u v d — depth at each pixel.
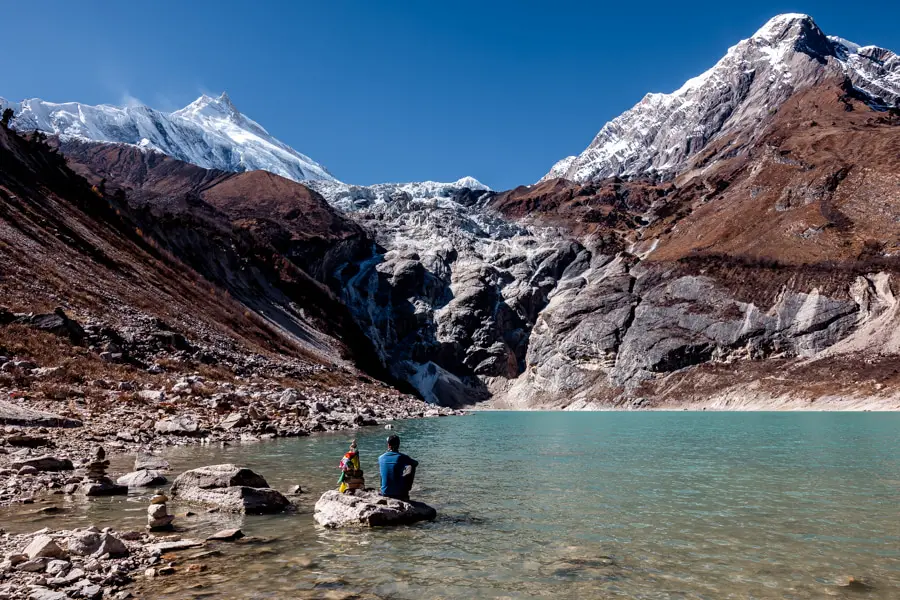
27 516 11.00
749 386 101.62
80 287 43.56
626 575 8.45
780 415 69.12
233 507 12.35
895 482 16.47
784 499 14.01
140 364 36.94
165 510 10.80
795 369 100.81
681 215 166.62
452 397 134.50
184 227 90.25
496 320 151.50
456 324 151.00
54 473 15.02
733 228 138.75
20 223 46.94
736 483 16.38
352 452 13.62
